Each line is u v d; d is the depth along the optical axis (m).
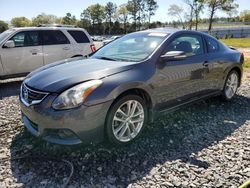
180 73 3.98
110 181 2.72
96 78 3.14
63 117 2.92
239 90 6.38
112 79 3.19
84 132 3.02
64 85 3.04
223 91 5.16
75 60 4.05
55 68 3.61
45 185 2.66
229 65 5.06
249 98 5.71
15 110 4.95
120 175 2.82
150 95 3.58
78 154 3.22
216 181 2.71
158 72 3.66
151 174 2.84
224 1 43.03
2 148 3.37
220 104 5.24
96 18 81.75
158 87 3.67
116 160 3.10
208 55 4.59
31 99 3.18
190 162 3.07
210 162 3.07
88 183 2.69
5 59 7.07
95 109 3.01
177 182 2.70
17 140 3.59
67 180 2.73
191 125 4.15
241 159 3.13
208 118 4.47
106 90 3.07
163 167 2.97
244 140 3.65
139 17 76.06
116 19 79.50
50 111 2.95
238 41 35.72
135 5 75.31
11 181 2.72
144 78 3.46
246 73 9.02
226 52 5.08
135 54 3.87
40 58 7.64
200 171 2.89
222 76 4.96
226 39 43.25
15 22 77.88
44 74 3.43
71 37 8.27
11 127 4.04
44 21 76.31
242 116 4.60
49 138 3.10
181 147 3.44
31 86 3.24
